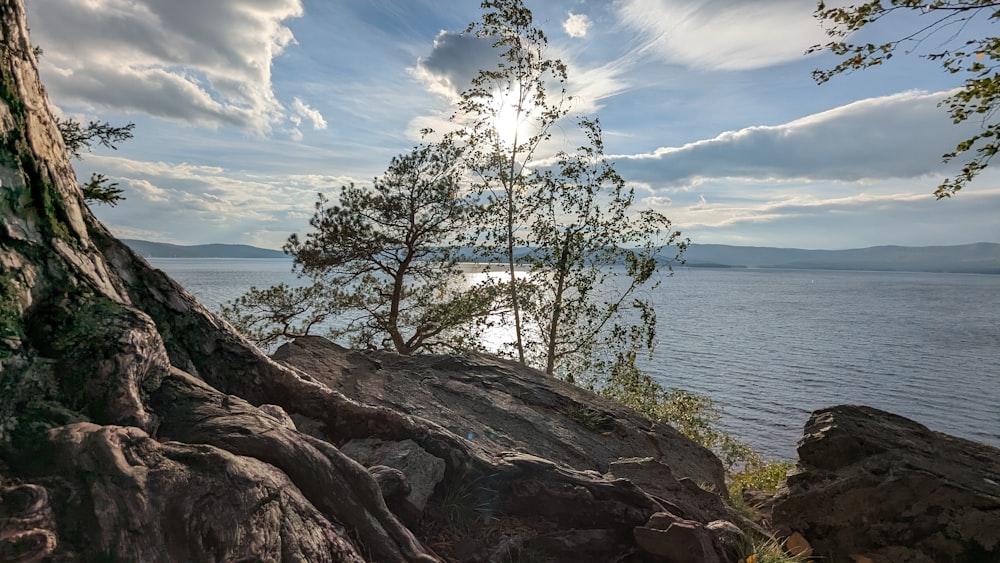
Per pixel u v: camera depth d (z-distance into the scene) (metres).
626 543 5.04
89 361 3.26
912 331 168.38
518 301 19.48
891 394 82.44
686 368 96.88
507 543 4.59
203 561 2.61
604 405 10.16
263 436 3.49
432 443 5.13
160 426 3.52
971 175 7.83
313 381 5.74
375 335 20.50
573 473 5.44
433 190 19.50
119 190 9.90
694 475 8.95
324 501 3.52
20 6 4.07
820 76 8.94
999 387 89.06
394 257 20.22
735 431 58.19
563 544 4.79
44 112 4.17
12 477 2.56
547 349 19.88
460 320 19.56
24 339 3.14
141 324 3.70
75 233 4.05
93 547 2.41
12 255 3.34
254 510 2.91
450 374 9.99
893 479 7.22
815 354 119.94
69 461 2.64
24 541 2.26
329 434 5.18
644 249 18.28
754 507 9.15
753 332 157.00
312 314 19.92
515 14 17.88
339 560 3.20
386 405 8.05
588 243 18.50
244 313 19.41
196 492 2.78
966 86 7.56
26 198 3.64
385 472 4.30
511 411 8.88
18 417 2.81
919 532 6.88
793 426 61.00
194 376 4.41
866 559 6.99
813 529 7.45
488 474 5.09
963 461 7.65
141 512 2.57
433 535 4.57
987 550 6.49
